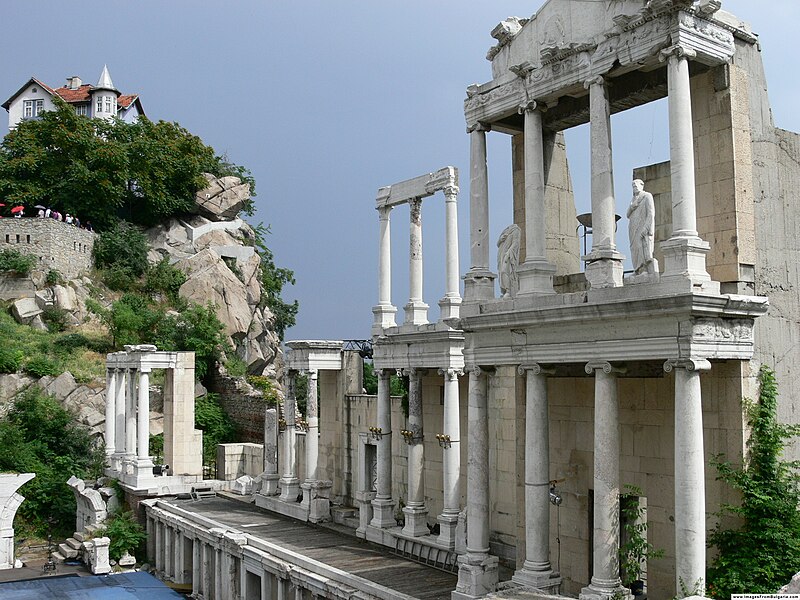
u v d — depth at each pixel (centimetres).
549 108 2433
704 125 2028
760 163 2044
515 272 2306
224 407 5875
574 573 2331
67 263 6109
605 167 2002
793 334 2080
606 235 1981
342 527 3750
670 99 1859
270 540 3466
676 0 1830
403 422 3753
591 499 2308
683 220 1812
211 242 7012
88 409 5091
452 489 3158
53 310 5712
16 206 6394
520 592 2044
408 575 2852
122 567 4094
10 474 4112
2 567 3978
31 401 4831
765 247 2023
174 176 7075
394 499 3794
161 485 4503
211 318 6031
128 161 6712
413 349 3438
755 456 1909
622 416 2209
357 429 4044
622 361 1925
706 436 1972
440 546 3030
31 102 9138
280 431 4559
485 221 2378
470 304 2323
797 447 2042
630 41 1948
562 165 2522
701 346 1778
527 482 2133
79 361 5397
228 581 3350
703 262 1817
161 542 4109
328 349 4100
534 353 2127
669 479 2091
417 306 3603
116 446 4925
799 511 1900
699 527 1739
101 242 6438
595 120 2025
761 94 2083
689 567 1730
